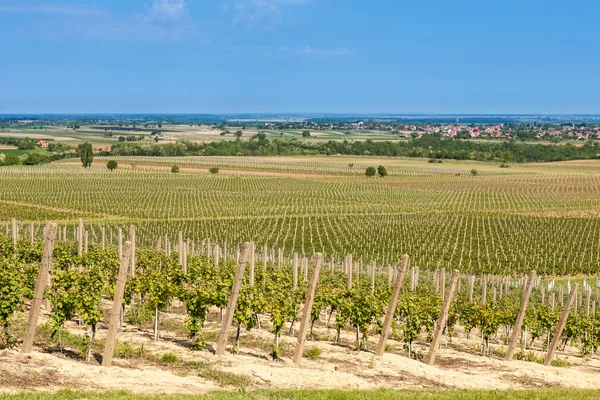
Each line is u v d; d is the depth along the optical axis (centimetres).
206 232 7381
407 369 1864
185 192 11762
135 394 1376
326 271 4472
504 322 2439
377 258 6153
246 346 2036
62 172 14800
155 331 2017
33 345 1792
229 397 1389
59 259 3083
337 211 9781
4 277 1794
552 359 2258
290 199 11188
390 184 14162
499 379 1895
